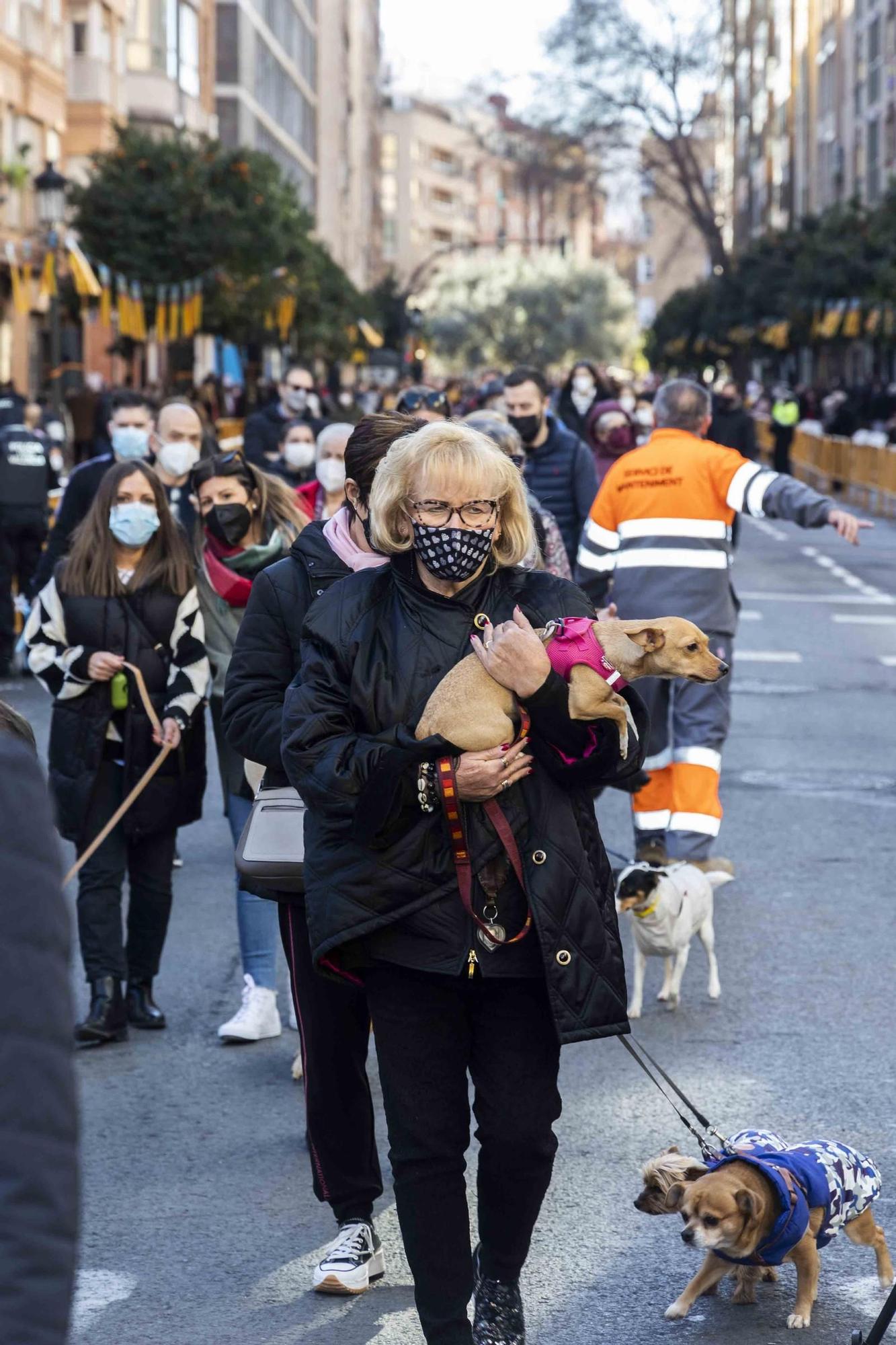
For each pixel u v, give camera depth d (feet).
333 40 325.21
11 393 52.65
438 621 11.75
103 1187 16.02
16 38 132.05
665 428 25.34
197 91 191.21
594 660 11.32
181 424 27.09
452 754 11.16
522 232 608.19
